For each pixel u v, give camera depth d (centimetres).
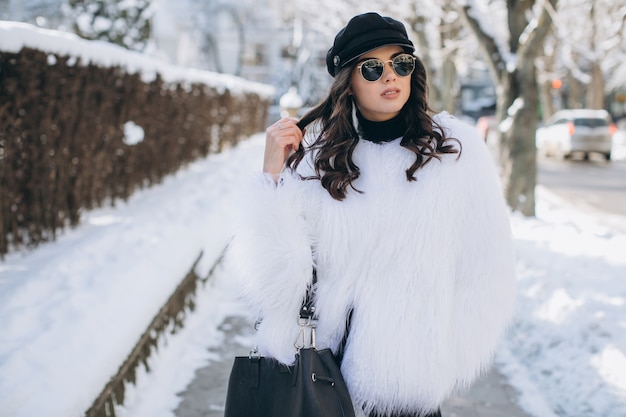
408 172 169
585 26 1956
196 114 1062
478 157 172
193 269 473
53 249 446
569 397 319
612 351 329
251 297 174
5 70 394
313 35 3086
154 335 362
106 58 558
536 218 816
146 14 1046
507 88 831
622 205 1082
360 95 177
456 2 845
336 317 173
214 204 672
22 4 1723
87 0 1012
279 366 171
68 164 496
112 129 607
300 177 175
